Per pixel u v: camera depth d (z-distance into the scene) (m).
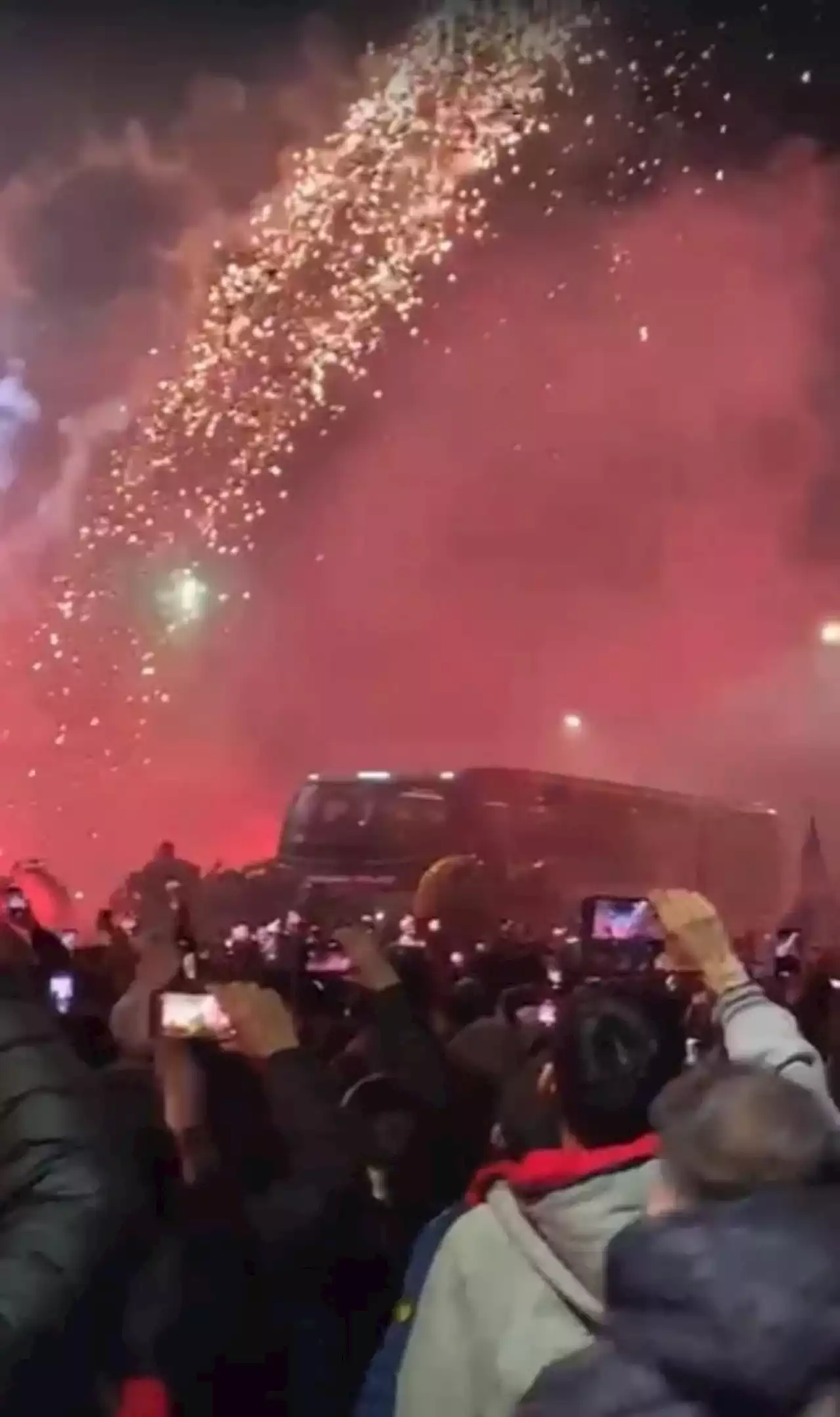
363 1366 5.59
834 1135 3.26
